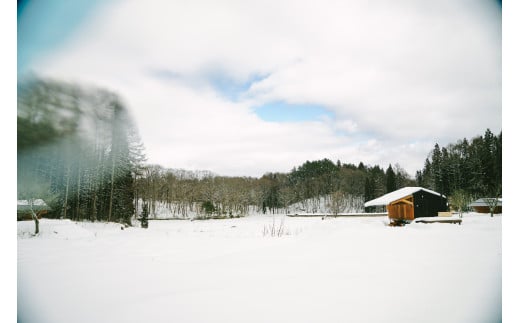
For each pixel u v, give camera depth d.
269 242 13.05
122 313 4.44
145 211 31.23
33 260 8.87
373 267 6.80
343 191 79.12
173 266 7.72
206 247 11.91
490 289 5.04
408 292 5.02
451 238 11.22
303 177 104.00
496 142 36.41
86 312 4.52
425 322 3.93
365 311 4.29
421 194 25.70
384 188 79.56
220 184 75.31
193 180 79.44
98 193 31.11
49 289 5.67
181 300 4.91
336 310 4.34
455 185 46.00
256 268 7.16
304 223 33.00
